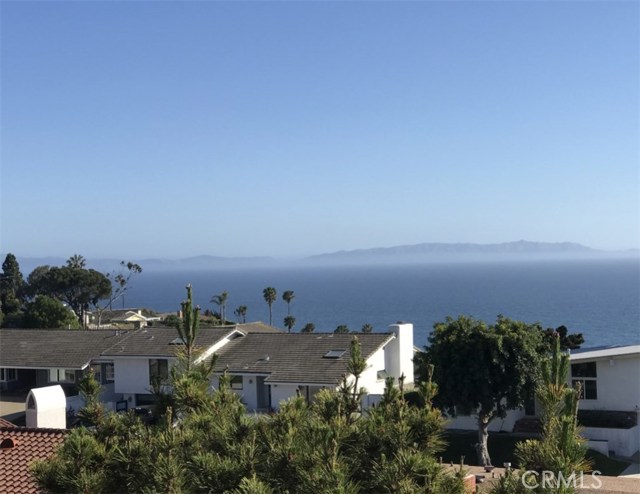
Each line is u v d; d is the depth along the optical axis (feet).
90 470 35.29
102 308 378.53
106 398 145.28
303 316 636.89
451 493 33.14
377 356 135.85
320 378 122.01
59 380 159.43
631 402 114.21
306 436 34.94
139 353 142.41
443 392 101.24
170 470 32.27
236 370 129.49
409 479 31.76
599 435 106.42
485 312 606.14
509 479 31.91
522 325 104.12
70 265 354.33
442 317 586.86
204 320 280.92
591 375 116.98
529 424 113.80
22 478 57.41
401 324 145.59
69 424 112.57
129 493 34.86
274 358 132.16
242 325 213.05
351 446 34.88
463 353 100.94
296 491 32.19
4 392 158.20
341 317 617.62
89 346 159.63
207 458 32.94
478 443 102.73
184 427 37.04
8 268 329.11
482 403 99.71
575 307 635.66
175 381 41.75
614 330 442.91
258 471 32.91
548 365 34.27
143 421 42.55
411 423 36.01
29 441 62.75
